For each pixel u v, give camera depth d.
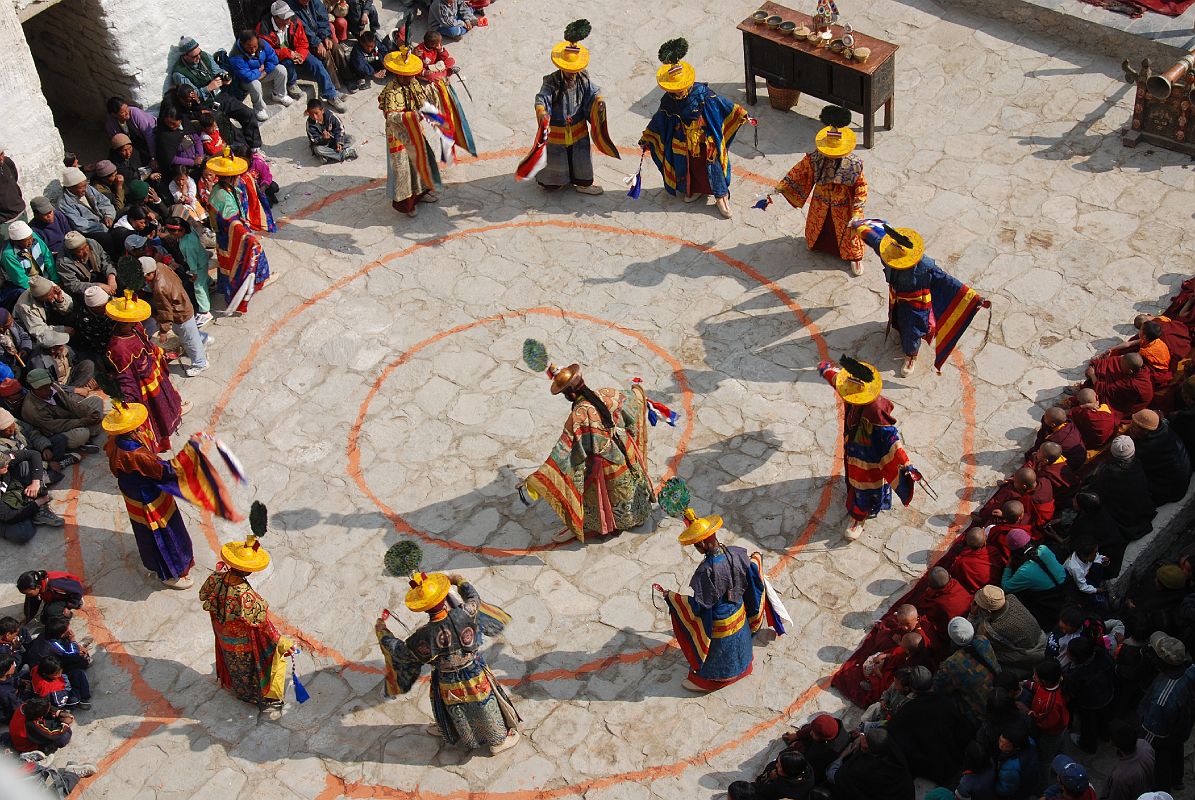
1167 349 13.42
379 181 17.52
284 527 13.57
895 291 13.98
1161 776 10.82
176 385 15.02
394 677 10.85
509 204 17.08
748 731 11.56
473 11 19.75
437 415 14.58
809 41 17.03
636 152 17.72
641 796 11.17
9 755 11.53
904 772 10.05
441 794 11.31
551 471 12.27
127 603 12.98
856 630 12.25
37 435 14.05
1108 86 17.88
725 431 14.12
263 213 15.47
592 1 20.14
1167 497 12.70
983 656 10.66
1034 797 10.52
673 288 15.79
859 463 12.46
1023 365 14.52
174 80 17.59
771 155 17.47
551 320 15.52
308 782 11.49
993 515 12.62
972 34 18.92
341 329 15.57
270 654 11.53
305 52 18.16
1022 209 16.31
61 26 17.70
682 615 11.50
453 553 13.22
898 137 17.50
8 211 15.30
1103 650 10.80
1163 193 16.33
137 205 15.60
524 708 11.88
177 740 11.85
